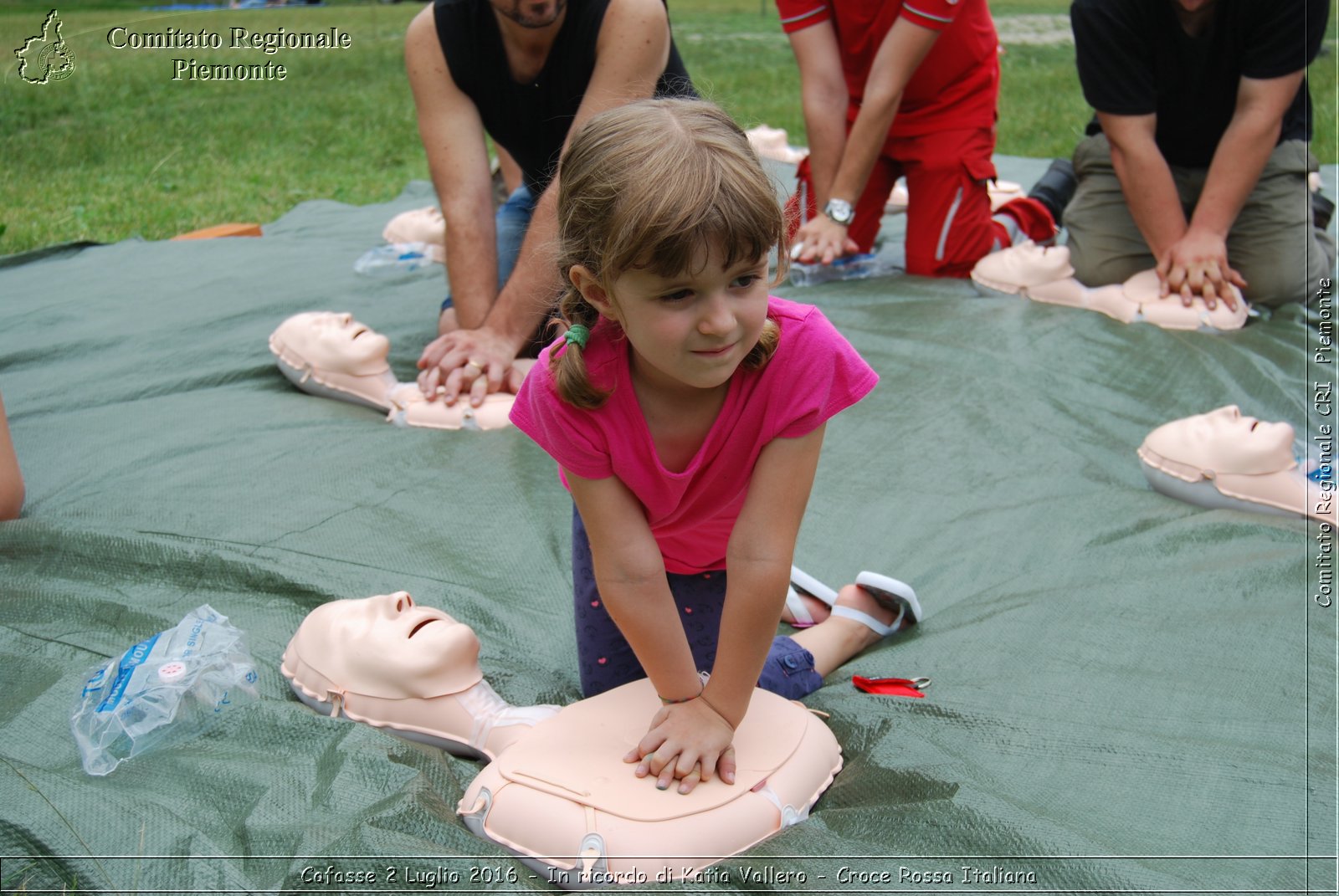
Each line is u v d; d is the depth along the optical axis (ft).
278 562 7.02
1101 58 11.06
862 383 4.75
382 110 26.25
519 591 6.97
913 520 7.80
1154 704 5.64
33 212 17.52
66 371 10.03
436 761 5.30
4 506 7.38
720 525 5.37
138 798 5.01
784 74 29.48
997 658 6.13
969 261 12.87
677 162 3.97
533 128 10.17
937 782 4.96
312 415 9.21
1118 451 8.75
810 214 13.67
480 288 9.93
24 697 5.87
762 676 5.69
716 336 4.10
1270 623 6.25
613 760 4.89
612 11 9.27
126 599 6.77
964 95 12.59
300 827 4.76
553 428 4.70
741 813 4.71
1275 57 10.49
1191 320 10.80
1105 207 11.92
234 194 19.12
